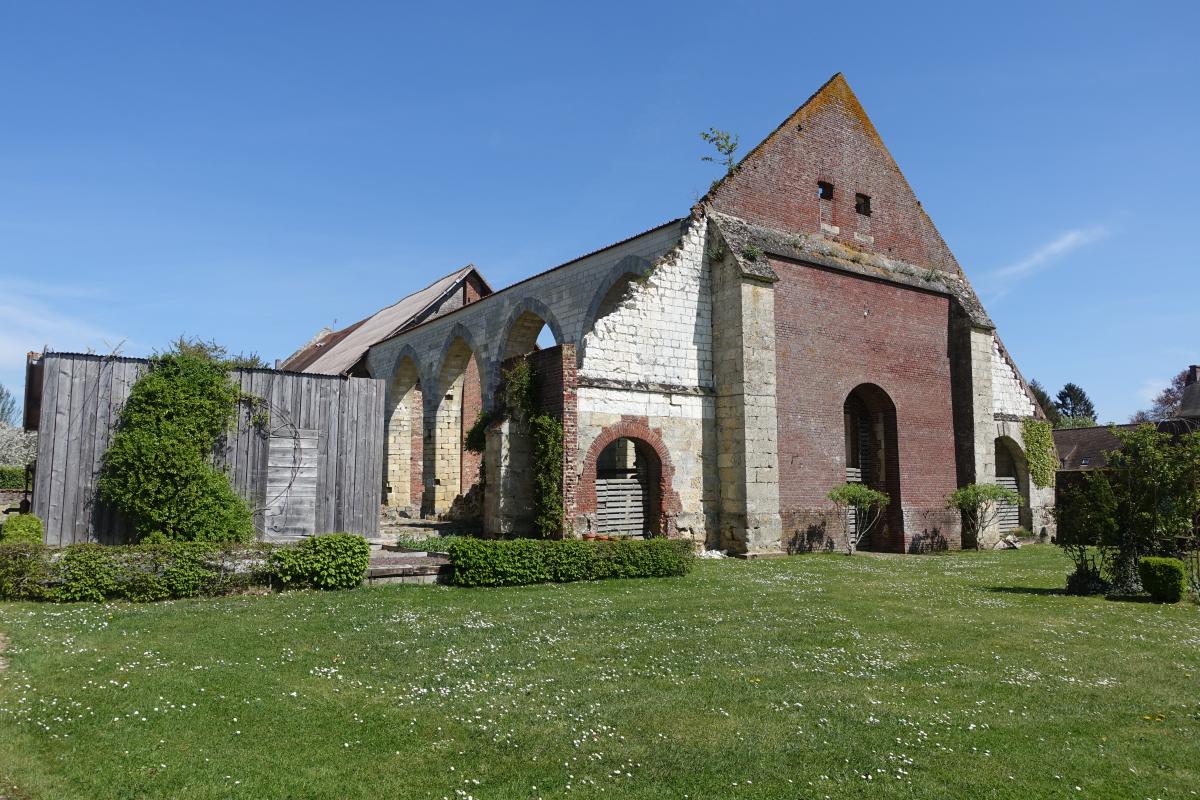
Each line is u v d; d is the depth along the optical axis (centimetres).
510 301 2686
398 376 3362
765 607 1197
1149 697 768
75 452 1332
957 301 2517
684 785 538
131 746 564
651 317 1936
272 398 1510
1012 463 2789
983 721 682
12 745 554
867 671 835
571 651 884
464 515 2408
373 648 870
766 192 2170
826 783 545
